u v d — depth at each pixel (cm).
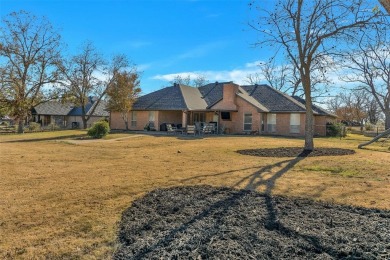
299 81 4056
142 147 1585
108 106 3189
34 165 992
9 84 3244
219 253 362
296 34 1373
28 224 466
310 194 630
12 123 5522
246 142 1827
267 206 543
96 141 1920
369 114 5634
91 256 365
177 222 466
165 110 2934
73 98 3672
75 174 842
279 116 2798
